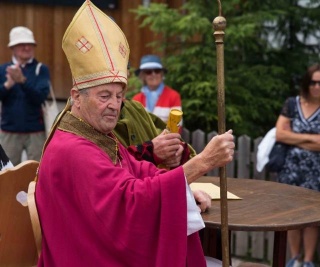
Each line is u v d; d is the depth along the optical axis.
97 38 3.17
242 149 7.08
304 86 6.37
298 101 6.46
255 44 8.55
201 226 3.18
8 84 7.50
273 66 8.44
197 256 3.43
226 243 3.25
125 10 10.52
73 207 3.13
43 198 3.22
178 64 8.11
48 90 7.69
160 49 8.57
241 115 8.19
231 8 8.16
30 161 3.74
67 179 3.12
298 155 6.39
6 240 3.68
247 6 8.36
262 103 8.34
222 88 3.19
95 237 3.11
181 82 8.23
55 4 10.91
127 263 3.10
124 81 3.17
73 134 3.19
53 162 3.14
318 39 9.02
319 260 6.91
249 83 8.34
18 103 7.60
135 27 10.51
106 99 3.16
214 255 4.55
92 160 3.09
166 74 8.25
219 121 3.21
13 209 3.68
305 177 6.37
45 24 10.98
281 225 3.62
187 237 3.30
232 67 8.46
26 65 7.66
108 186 3.06
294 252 6.52
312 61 8.88
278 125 6.51
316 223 3.73
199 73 8.08
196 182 4.66
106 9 10.53
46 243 3.25
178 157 3.98
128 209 3.03
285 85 8.44
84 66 3.15
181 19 8.06
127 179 3.08
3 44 11.11
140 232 3.05
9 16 11.05
